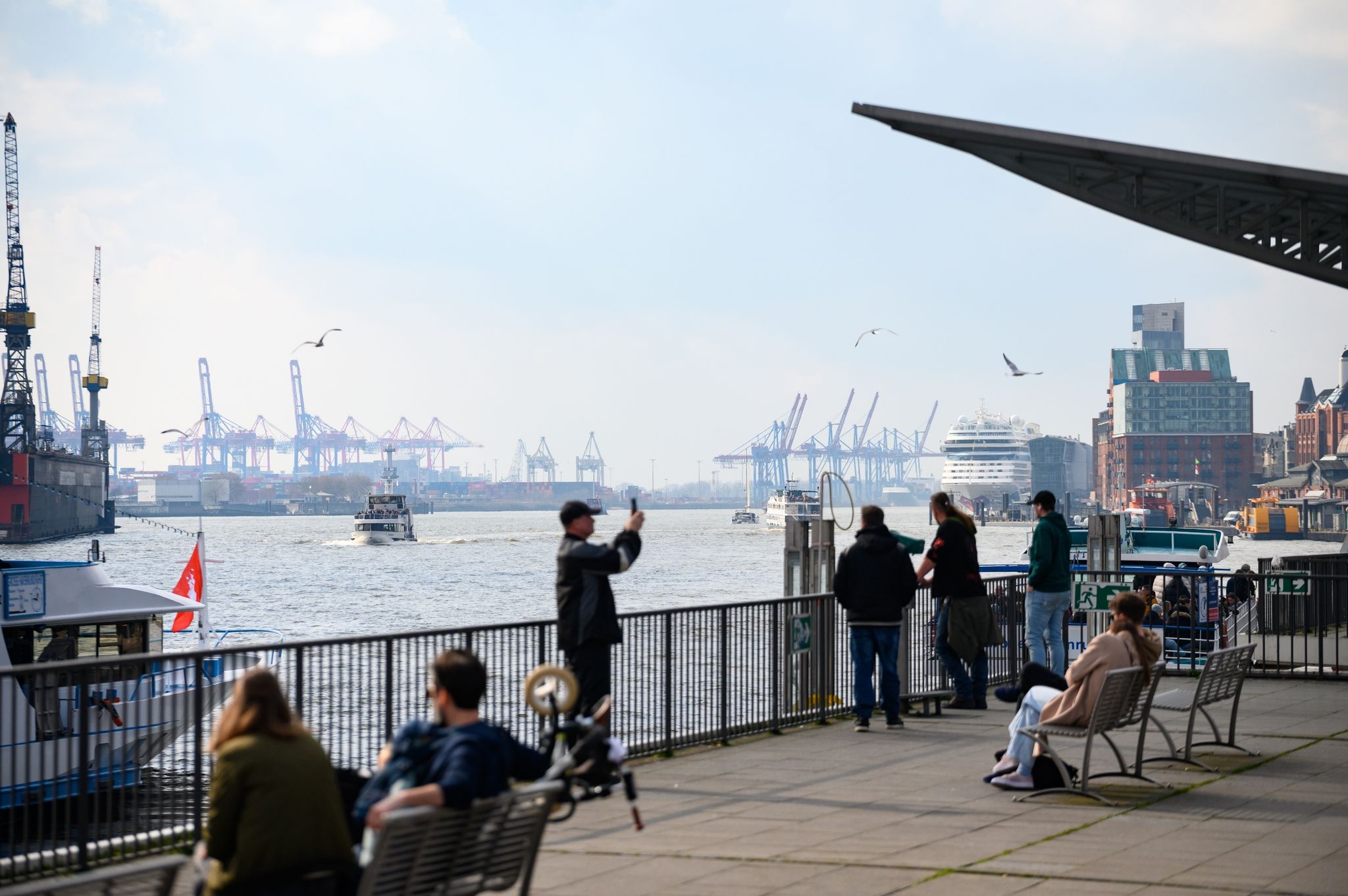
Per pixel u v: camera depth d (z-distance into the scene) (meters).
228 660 12.90
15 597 20.89
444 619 78.81
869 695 14.41
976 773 11.89
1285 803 10.44
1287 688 17.81
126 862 9.77
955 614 15.70
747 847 9.11
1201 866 8.41
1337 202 14.38
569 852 9.01
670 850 9.04
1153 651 10.91
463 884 5.87
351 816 6.38
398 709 10.77
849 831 9.59
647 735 12.88
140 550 177.50
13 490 187.50
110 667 9.54
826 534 17.05
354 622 77.06
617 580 110.81
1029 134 14.08
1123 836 9.30
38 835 10.55
